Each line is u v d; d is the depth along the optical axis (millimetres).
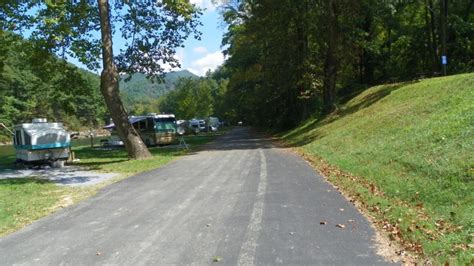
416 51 44219
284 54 35094
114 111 22016
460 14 38531
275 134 42719
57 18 17641
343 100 34594
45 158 21500
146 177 14547
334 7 30484
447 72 34375
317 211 8305
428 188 8594
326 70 32344
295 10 31641
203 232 7215
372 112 23328
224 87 109375
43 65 23484
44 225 8297
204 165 17281
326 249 6086
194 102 91688
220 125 91875
